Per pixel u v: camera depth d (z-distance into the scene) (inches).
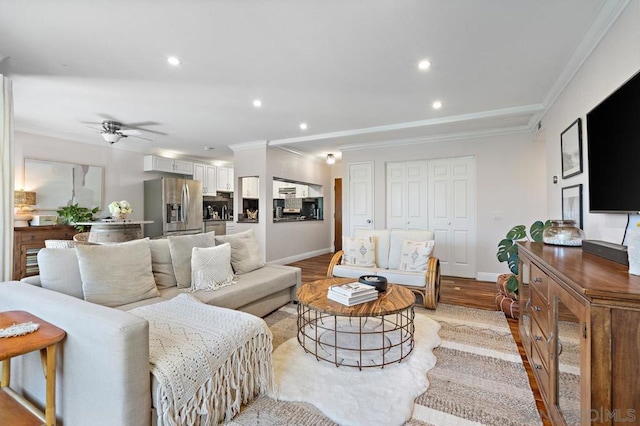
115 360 48.6
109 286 86.7
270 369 72.1
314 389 71.8
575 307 45.3
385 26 83.5
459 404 67.1
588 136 80.5
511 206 183.9
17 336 50.5
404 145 212.8
